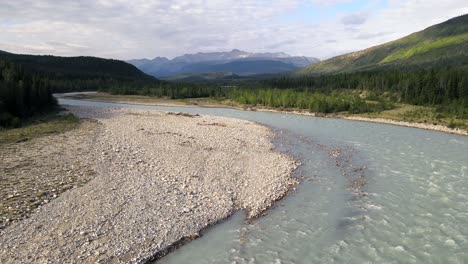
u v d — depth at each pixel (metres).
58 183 24.88
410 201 24.81
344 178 30.66
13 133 43.50
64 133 45.41
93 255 16.23
